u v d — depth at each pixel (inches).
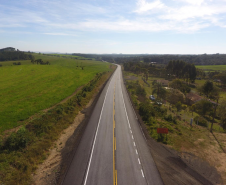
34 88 1739.7
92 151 697.0
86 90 1708.9
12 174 523.5
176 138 846.5
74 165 602.2
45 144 715.4
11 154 607.8
